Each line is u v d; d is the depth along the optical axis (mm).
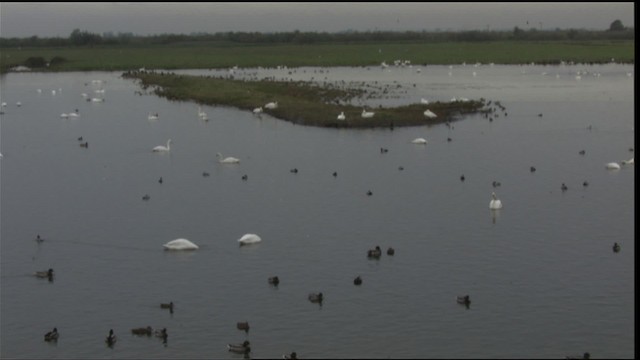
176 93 162125
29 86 190875
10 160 99750
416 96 155125
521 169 89688
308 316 52281
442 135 110438
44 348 49438
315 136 111312
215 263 61594
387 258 61781
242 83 174750
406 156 97000
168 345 49281
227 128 119938
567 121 121688
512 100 147875
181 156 99875
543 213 72688
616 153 97375
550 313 52219
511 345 48312
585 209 73750
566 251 62812
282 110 130375
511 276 58031
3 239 68375
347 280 57688
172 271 60250
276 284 57188
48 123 128375
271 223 71000
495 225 69375
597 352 47531
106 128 122438
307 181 85625
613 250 62812
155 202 78875
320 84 175750
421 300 54219
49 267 61719
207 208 76250
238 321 51875
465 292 55375
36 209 77312
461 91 165125
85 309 54344
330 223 70688
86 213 75625
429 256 62125
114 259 63031
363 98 151500
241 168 92438
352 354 47562
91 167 94875
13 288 57938
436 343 48625
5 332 51594
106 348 49188
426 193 80000
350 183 84375
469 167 90875
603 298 54250
